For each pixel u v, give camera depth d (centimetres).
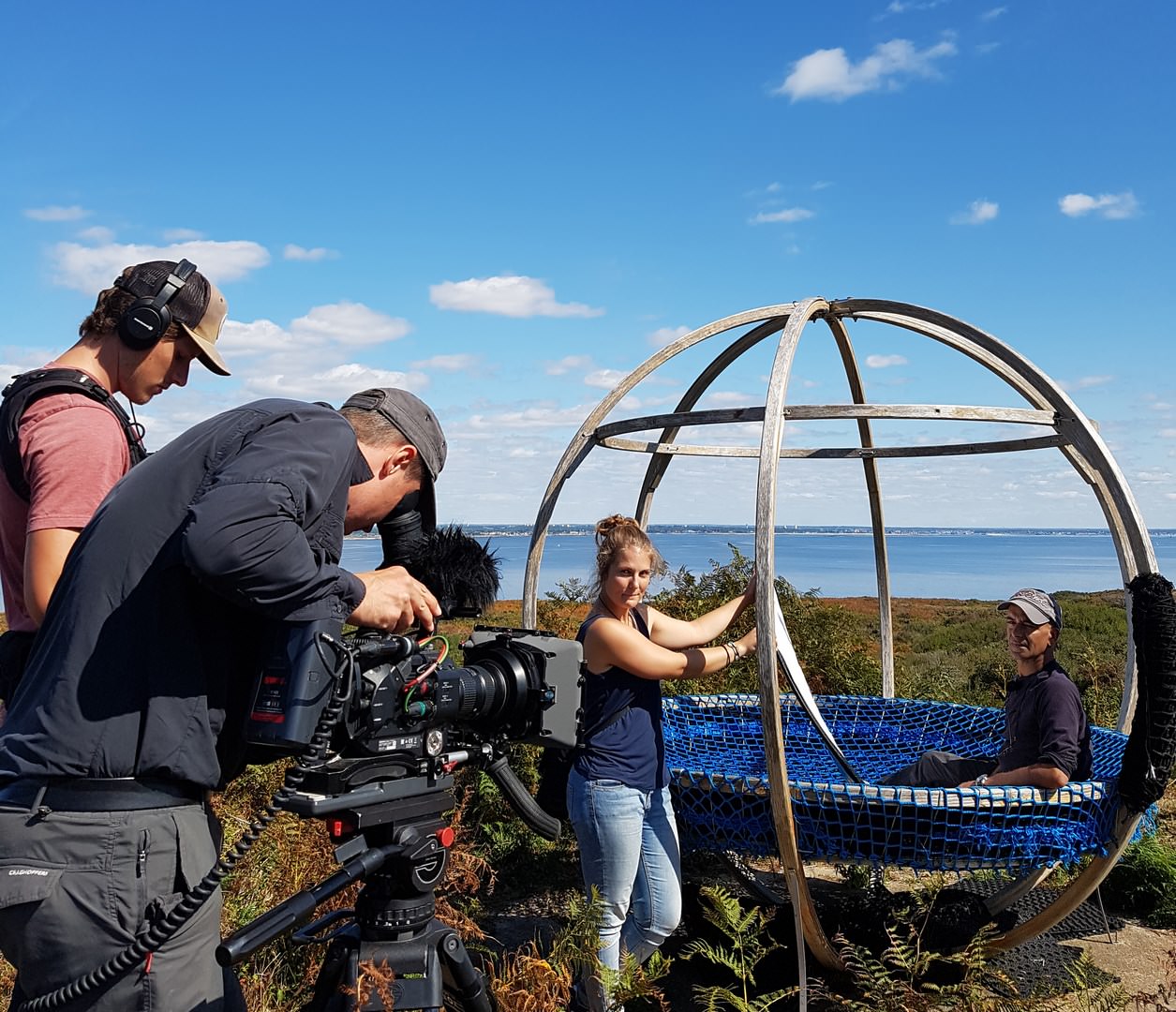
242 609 183
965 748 485
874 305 407
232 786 393
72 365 212
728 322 409
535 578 421
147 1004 169
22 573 197
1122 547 402
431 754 193
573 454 418
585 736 300
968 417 353
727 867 411
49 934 167
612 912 298
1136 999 304
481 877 421
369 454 207
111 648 170
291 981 306
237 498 161
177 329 218
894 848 329
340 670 171
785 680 650
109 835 167
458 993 206
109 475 199
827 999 342
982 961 304
